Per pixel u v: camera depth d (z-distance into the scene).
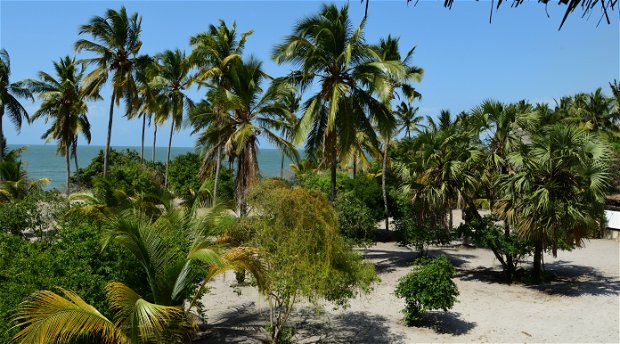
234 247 8.98
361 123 20.08
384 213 26.73
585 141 15.84
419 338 12.09
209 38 25.81
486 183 18.72
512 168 18.19
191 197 17.31
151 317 6.66
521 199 16.14
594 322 13.26
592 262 21.42
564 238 16.88
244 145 22.28
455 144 18.42
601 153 15.59
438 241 21.09
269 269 9.98
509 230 18.70
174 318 7.98
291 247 9.84
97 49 28.56
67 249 8.64
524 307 14.76
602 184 15.40
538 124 17.58
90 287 7.71
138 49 29.83
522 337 12.16
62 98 38.62
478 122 18.06
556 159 15.79
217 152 25.77
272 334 11.31
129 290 7.06
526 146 16.67
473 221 18.28
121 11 28.83
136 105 30.88
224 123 23.98
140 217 11.12
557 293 16.34
